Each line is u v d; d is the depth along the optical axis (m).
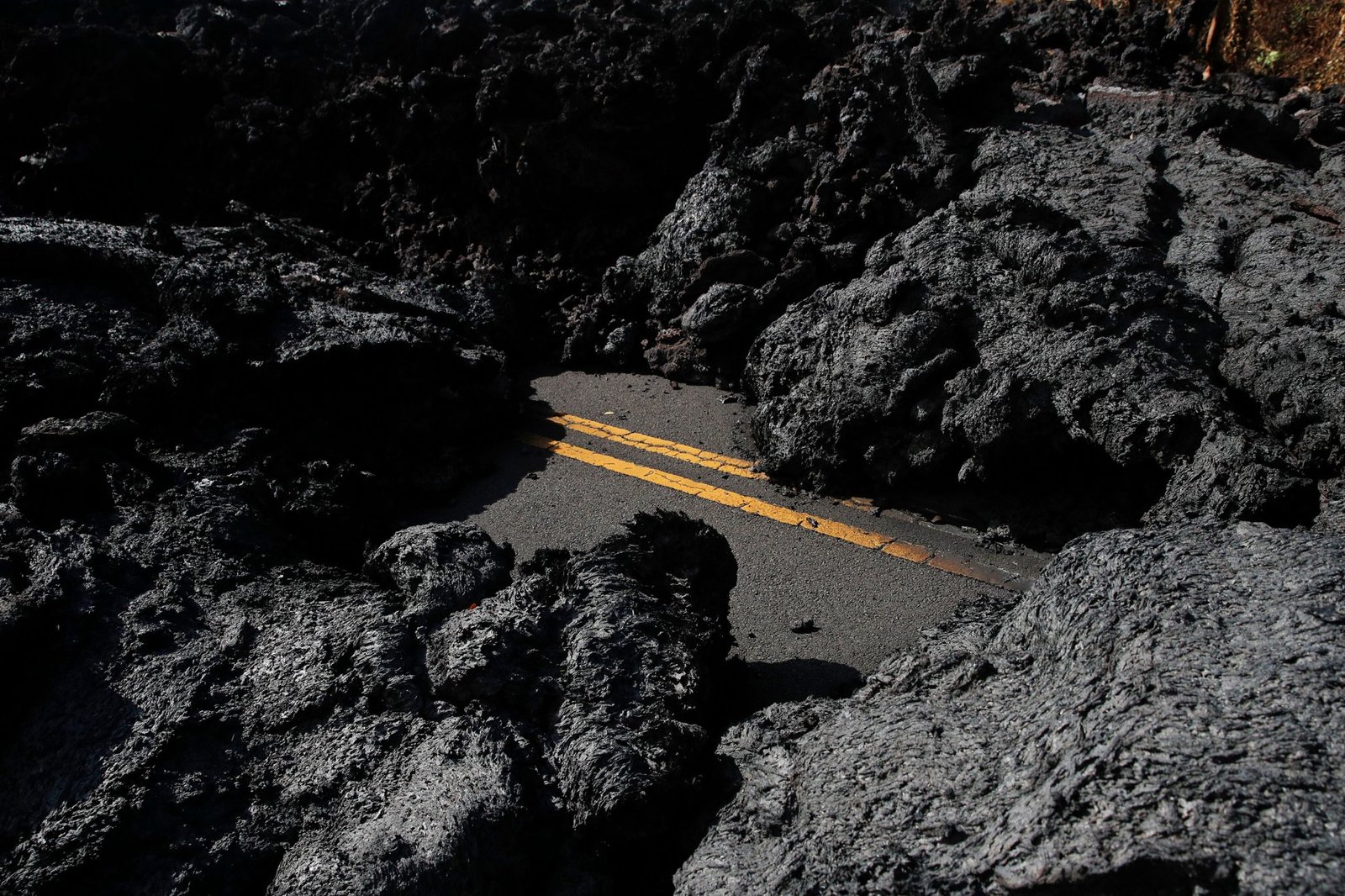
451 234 8.62
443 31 9.34
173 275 5.98
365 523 5.36
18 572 3.93
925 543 4.95
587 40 8.87
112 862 2.89
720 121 8.09
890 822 2.42
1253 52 8.62
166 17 11.25
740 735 3.21
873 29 8.24
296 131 9.30
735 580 4.00
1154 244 5.63
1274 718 2.12
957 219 5.90
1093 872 2.02
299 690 3.34
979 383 4.94
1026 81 7.71
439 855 2.71
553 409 6.95
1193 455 4.27
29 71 9.20
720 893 2.51
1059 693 2.52
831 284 6.37
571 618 3.46
